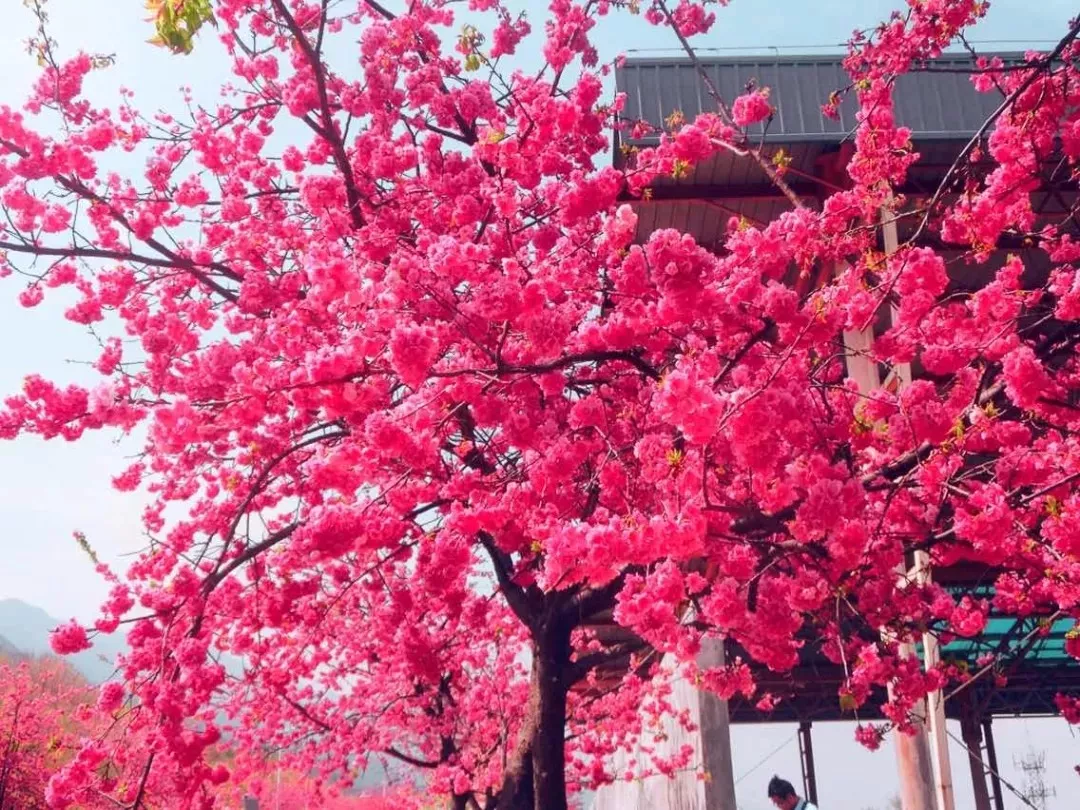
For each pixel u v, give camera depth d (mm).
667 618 3588
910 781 7391
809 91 8641
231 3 6336
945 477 4449
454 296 4129
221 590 5555
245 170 6574
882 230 7422
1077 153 4520
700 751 8930
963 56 8539
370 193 6242
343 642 10102
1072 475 4082
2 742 17891
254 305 5820
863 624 5711
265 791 11891
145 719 4605
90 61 5586
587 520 4465
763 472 3783
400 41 6621
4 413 4625
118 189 6016
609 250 4062
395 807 14727
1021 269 4816
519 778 6473
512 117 6789
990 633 11281
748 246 4109
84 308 6086
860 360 7480
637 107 8547
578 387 5016
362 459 4145
